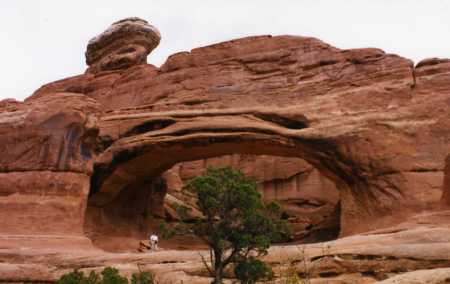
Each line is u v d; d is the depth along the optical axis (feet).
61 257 63.57
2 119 80.69
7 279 59.98
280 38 95.76
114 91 110.01
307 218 130.00
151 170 102.01
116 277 42.50
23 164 77.05
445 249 46.60
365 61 86.74
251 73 94.89
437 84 81.00
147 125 96.17
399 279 39.29
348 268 48.67
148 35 130.62
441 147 77.77
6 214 74.13
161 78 103.35
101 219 99.45
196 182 48.52
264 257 52.70
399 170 77.97
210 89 96.68
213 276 48.73
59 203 74.64
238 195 48.34
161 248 95.61
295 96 89.51
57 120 78.13
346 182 83.10
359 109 83.51
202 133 90.79
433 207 74.74
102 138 98.37
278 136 86.43
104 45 132.46
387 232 67.82
